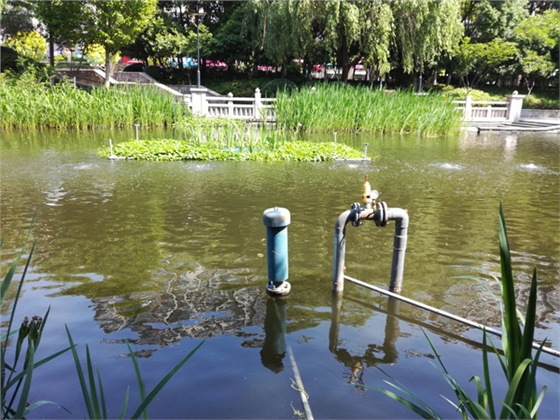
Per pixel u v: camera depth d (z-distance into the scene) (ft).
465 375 9.39
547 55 85.15
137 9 75.82
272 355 10.01
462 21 93.50
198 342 10.45
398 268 12.88
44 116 53.42
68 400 8.41
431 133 56.29
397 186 27.76
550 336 10.97
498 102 70.54
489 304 12.59
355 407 8.38
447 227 19.57
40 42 101.71
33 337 6.94
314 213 21.43
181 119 58.29
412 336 10.95
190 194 24.81
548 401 8.64
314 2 72.43
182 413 8.14
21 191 24.94
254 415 8.13
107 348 10.14
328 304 12.49
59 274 14.16
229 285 13.53
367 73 105.19
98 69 96.63
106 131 53.26
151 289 13.19
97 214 20.80
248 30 89.40
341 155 37.63
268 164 34.76
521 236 18.54
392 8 73.00
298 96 57.00
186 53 91.56
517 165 35.73
